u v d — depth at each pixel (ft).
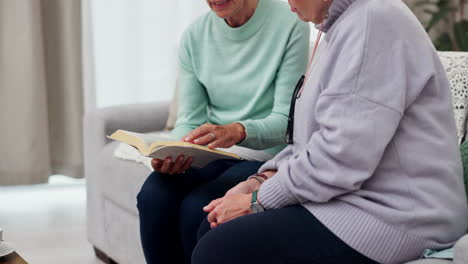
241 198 4.35
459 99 5.43
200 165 5.68
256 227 3.91
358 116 3.72
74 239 9.05
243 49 6.20
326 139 3.82
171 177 5.49
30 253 8.44
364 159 3.70
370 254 3.72
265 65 6.10
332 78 3.90
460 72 5.49
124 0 11.60
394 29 3.77
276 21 6.07
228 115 6.39
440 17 11.69
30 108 11.22
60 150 11.83
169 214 5.26
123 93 11.91
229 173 5.58
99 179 7.92
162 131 8.60
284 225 3.89
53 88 11.58
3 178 11.39
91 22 11.21
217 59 6.37
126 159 7.44
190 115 6.56
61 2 11.19
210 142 5.40
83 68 11.41
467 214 4.00
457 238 3.89
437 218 3.75
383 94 3.70
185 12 12.00
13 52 11.03
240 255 3.88
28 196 11.29
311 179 3.91
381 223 3.73
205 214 4.95
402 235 3.72
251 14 6.10
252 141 5.68
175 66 12.01
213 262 3.96
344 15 4.06
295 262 3.79
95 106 11.46
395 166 3.82
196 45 6.51
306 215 3.94
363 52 3.75
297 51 5.99
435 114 3.89
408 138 3.82
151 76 12.01
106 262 8.16
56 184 12.02
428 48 3.86
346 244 3.76
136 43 11.79
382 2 3.86
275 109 5.94
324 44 4.52
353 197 3.84
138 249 7.15
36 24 11.02
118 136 5.16
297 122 4.47
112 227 7.79
